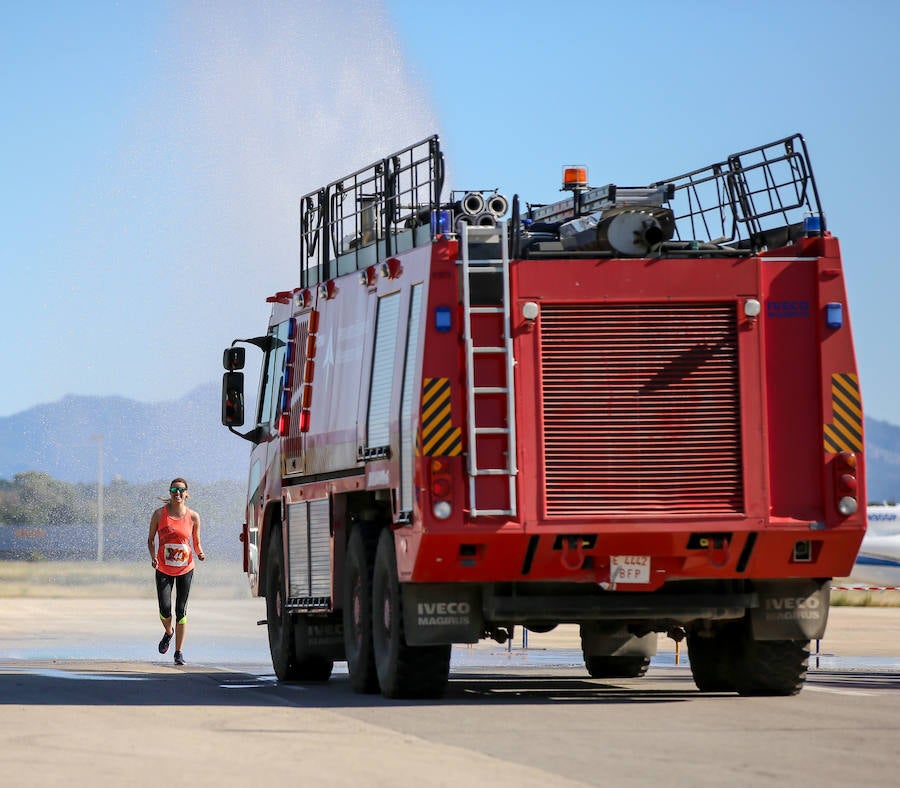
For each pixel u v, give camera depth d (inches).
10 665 1753.2
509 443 1221.1
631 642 1592.0
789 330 1261.1
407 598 1272.1
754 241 1370.6
